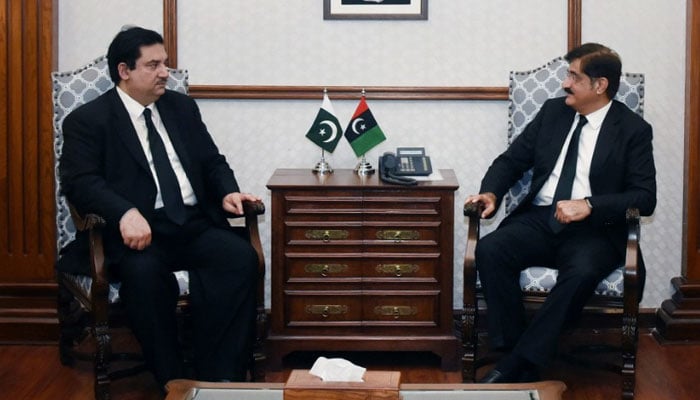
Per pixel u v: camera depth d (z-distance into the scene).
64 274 3.59
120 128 3.41
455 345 3.71
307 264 3.69
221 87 4.07
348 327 3.71
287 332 3.72
